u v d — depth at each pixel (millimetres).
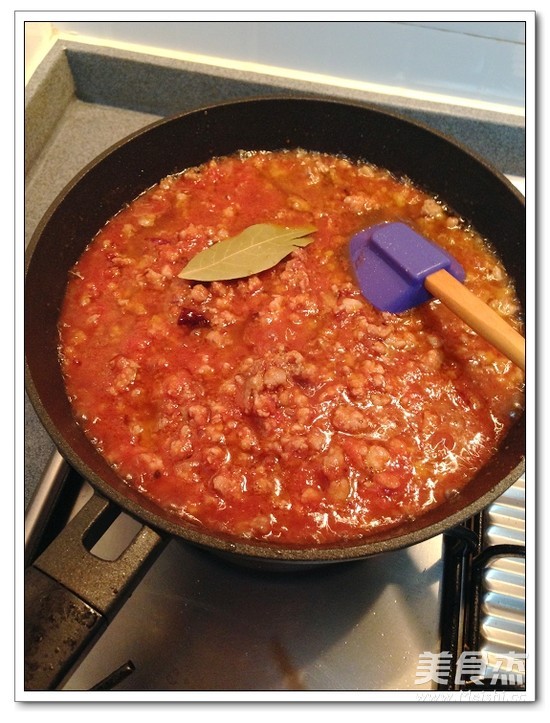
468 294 291
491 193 340
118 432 280
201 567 300
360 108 357
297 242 334
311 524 257
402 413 286
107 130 461
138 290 324
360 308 315
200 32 433
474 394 294
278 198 367
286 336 306
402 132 358
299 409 278
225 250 321
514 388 297
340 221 358
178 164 371
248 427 278
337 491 261
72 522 230
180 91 455
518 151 433
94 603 215
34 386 251
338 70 436
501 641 272
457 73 420
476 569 286
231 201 365
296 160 383
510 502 308
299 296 316
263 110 365
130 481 267
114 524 304
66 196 318
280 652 279
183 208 360
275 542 252
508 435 280
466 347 309
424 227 358
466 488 265
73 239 330
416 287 307
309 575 298
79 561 222
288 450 268
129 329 310
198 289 316
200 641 281
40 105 435
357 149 377
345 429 277
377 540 235
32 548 293
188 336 307
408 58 419
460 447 280
